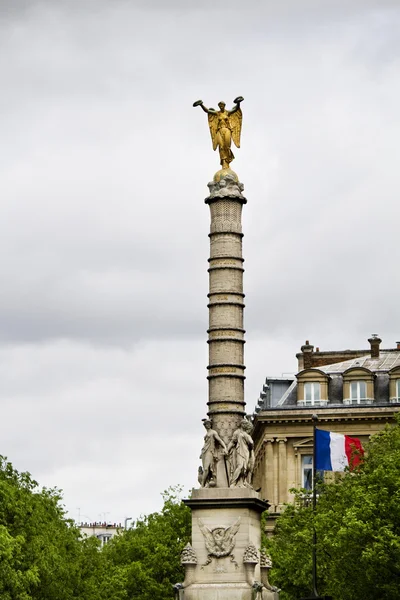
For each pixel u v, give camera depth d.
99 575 123.31
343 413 143.62
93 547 124.56
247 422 95.06
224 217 98.81
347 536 90.50
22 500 101.19
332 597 94.06
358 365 151.62
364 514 89.62
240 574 91.50
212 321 97.44
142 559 131.75
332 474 131.12
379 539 87.50
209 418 95.88
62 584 106.75
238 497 92.44
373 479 92.06
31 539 100.94
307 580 107.94
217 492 92.81
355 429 143.62
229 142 101.38
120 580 125.38
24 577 93.12
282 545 115.81
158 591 127.31
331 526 95.50
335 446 104.00
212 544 92.12
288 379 157.12
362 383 146.00
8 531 95.62
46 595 103.50
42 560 100.50
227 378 96.06
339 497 102.75
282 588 113.19
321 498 107.25
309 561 106.44
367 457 103.50
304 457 144.75
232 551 92.00
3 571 90.88
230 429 95.19
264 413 145.50
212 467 94.12
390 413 142.75
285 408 145.12
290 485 144.00
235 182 99.69
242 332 97.50
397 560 87.44
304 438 144.88
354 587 92.94
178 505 132.25
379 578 89.69
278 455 145.25
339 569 94.00
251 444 94.75
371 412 143.00
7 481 103.81
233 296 97.62
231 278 97.88
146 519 140.50
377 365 151.50
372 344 153.75
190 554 92.25
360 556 91.00
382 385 146.88
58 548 109.19
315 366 161.38
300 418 144.62
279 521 113.44
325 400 146.25
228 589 90.62
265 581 94.12
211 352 96.94
